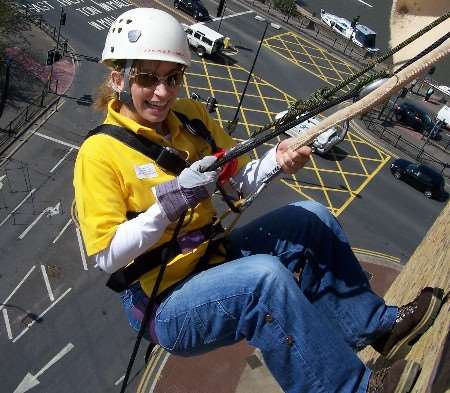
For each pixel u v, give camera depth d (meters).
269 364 3.47
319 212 4.07
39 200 28.98
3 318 22.94
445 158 42.62
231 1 56.06
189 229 3.91
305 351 3.33
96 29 45.88
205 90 43.50
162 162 3.81
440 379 3.24
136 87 3.70
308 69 50.06
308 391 3.44
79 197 3.67
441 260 7.31
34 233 26.94
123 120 3.81
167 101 3.77
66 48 41.72
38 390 21.00
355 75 3.07
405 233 34.78
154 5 51.72
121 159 3.75
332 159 38.97
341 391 3.40
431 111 47.50
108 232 3.53
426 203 37.50
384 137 42.84
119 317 24.02
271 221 4.17
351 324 3.98
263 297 3.33
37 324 23.00
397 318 4.00
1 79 37.22
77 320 23.48
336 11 58.00
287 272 3.40
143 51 3.57
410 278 9.48
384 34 55.38
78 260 26.02
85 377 21.70
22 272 24.97
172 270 3.84
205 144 4.31
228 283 3.43
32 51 40.69
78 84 39.09
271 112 43.59
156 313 3.79
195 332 3.62
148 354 4.40
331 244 4.02
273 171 3.74
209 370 22.48
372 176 38.59
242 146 3.24
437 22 2.97
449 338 3.47
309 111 3.07
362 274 4.07
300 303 3.32
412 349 4.39
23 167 30.95
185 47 3.71
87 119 36.09
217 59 47.12
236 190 4.14
